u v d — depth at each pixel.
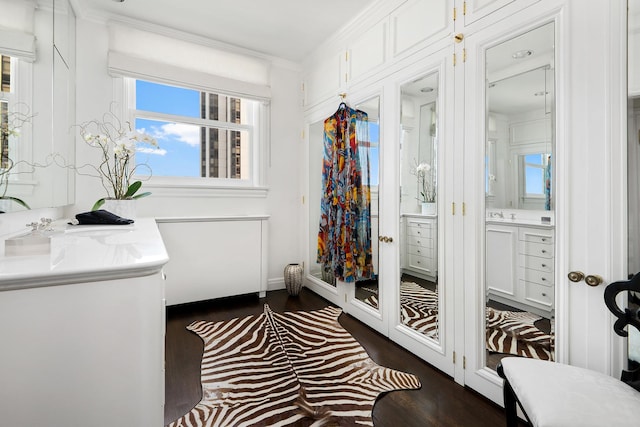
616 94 1.08
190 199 2.88
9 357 0.70
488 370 1.51
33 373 0.72
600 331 1.13
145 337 0.84
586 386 0.92
